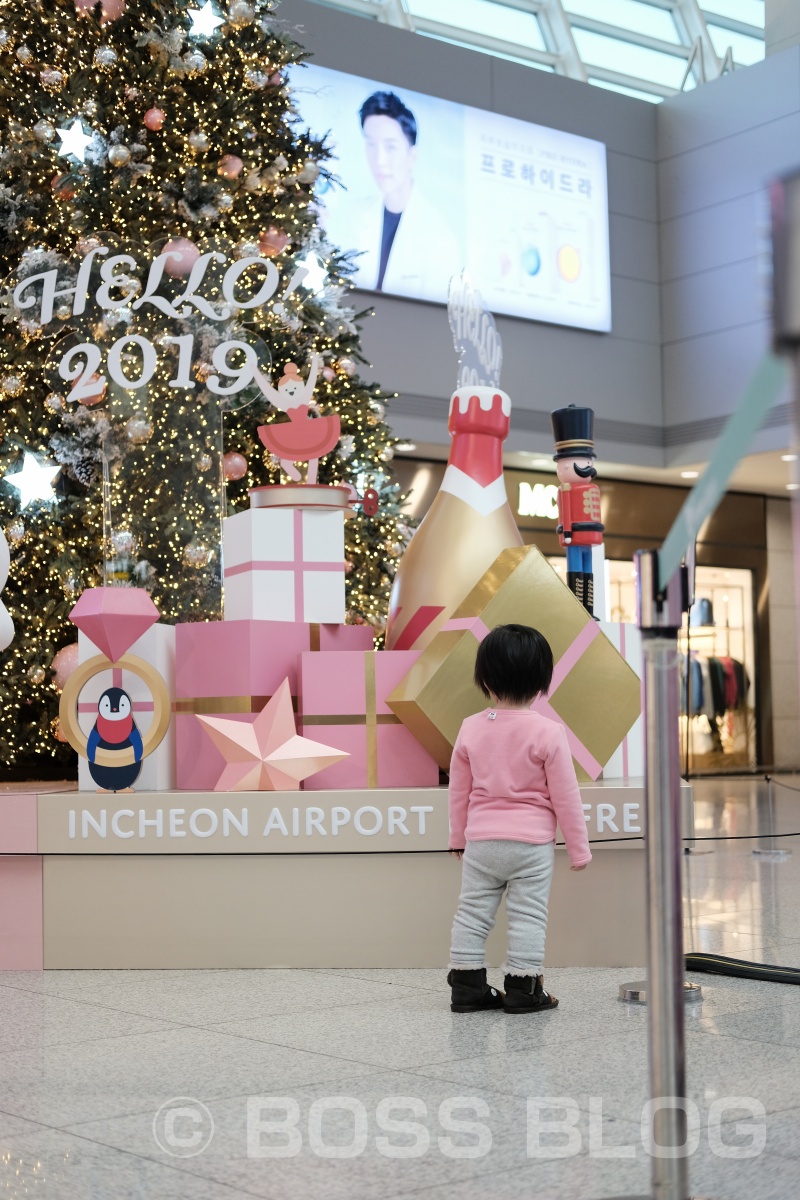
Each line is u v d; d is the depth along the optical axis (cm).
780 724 1653
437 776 435
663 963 178
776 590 1658
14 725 692
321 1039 307
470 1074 272
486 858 338
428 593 484
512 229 1336
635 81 1483
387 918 408
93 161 730
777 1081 263
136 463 641
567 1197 197
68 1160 218
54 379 636
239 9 748
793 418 130
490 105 1327
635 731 461
